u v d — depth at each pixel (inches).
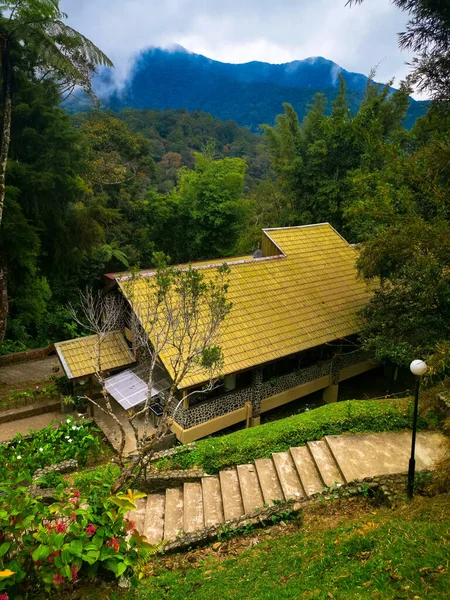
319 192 1151.6
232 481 366.3
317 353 669.9
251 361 525.0
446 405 391.9
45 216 660.7
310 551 248.7
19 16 488.1
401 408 416.2
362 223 659.4
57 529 194.7
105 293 609.6
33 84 620.1
